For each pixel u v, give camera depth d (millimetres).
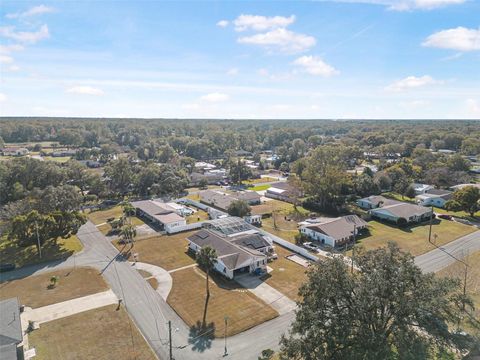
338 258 31359
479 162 155750
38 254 58406
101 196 99562
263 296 45031
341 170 92562
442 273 51594
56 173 97750
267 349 33531
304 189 91938
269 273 51844
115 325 38406
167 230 70812
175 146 199500
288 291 46344
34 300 43656
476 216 83000
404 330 26734
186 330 37750
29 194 82688
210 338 36438
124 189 106438
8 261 55781
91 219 79375
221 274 51281
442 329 27109
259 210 88312
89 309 41562
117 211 86562
